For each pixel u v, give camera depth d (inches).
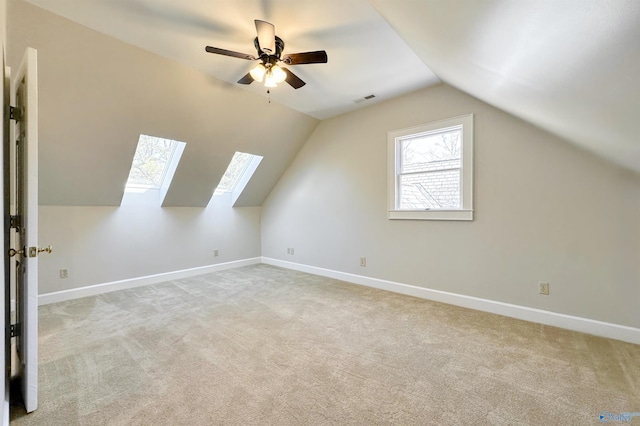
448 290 129.1
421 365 78.6
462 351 86.0
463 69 85.5
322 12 82.5
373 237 155.3
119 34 93.6
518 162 110.3
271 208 214.7
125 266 156.7
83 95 106.7
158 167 164.2
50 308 124.3
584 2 30.4
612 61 38.7
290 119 166.6
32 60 59.7
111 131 122.2
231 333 98.7
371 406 62.7
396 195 145.5
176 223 177.5
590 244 97.5
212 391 67.7
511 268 112.9
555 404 62.9
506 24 45.3
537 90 66.6
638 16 28.1
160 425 57.2
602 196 95.0
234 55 89.3
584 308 98.8
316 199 183.8
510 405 62.7
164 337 95.7
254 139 166.6
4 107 61.3
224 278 175.8
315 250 185.5
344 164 167.8
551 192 104.0
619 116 54.2
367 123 156.3
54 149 116.4
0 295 44.9
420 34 76.9
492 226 116.9
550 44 43.9
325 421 58.3
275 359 81.9
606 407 61.8
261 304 128.1
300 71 117.8
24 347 61.7
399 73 119.5
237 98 139.1
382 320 109.8
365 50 102.6
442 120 128.6
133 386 69.6
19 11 80.4
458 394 66.5
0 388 44.1
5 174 64.4
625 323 92.1
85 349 87.6
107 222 150.7
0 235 45.3
